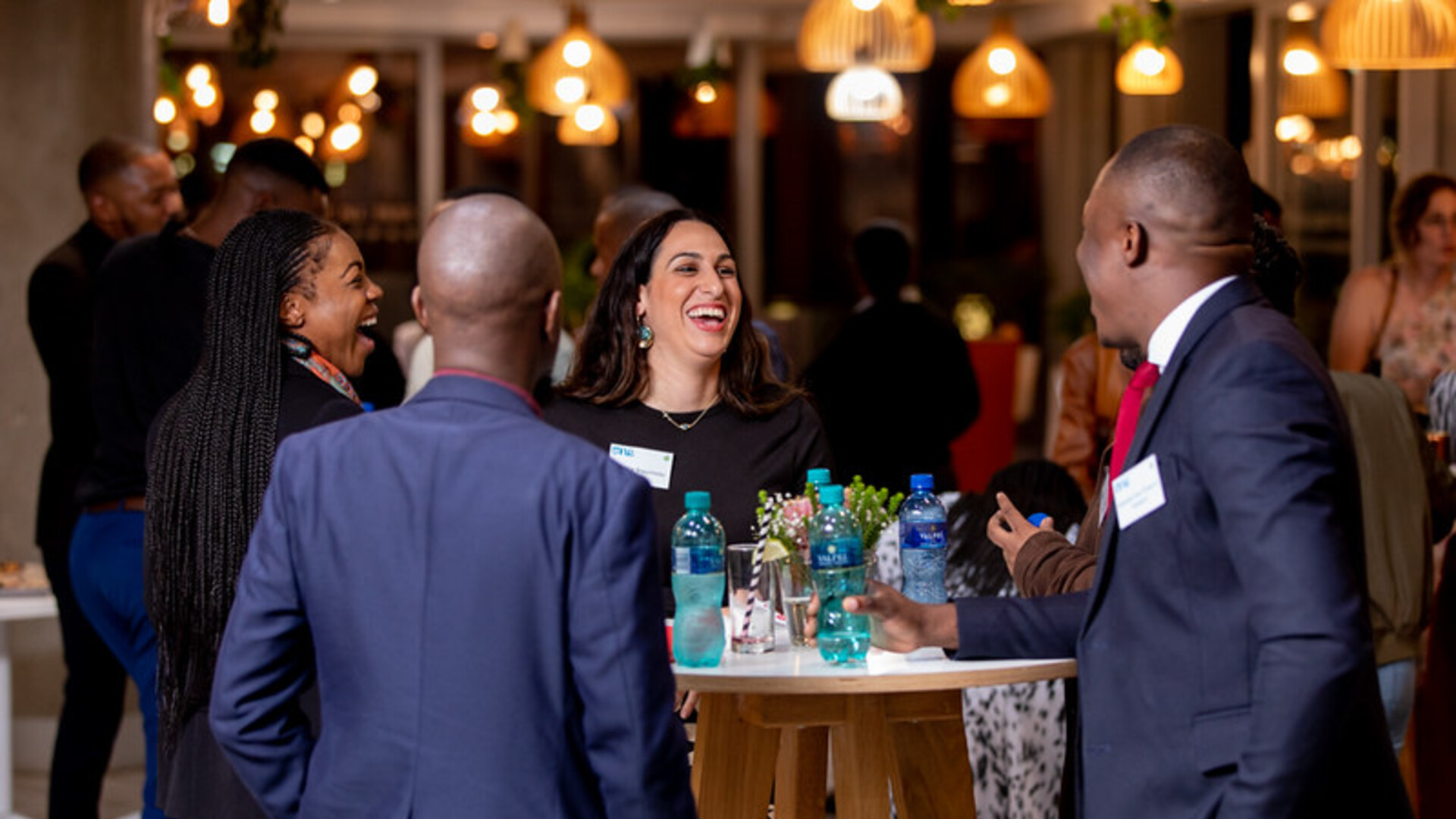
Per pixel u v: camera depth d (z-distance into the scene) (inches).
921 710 118.3
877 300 222.8
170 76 277.9
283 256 115.1
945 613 103.3
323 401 113.5
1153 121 450.9
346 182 504.4
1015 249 530.0
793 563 114.3
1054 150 509.4
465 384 85.7
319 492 85.9
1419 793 173.3
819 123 567.2
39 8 230.1
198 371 115.0
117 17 234.2
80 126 231.5
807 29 338.0
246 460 110.1
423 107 503.5
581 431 137.5
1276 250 116.0
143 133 239.5
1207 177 91.0
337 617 84.7
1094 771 91.9
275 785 87.8
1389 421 153.2
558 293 88.0
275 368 113.0
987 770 161.6
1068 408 216.4
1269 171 402.9
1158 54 287.6
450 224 85.8
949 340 222.5
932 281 519.2
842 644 106.4
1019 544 115.1
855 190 570.3
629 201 199.9
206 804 105.2
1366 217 354.9
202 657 108.1
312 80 498.6
